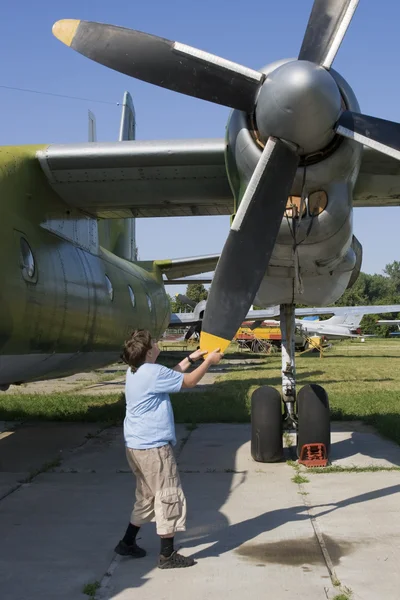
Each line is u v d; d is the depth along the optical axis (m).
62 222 7.31
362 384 16.42
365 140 4.77
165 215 7.89
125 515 4.89
